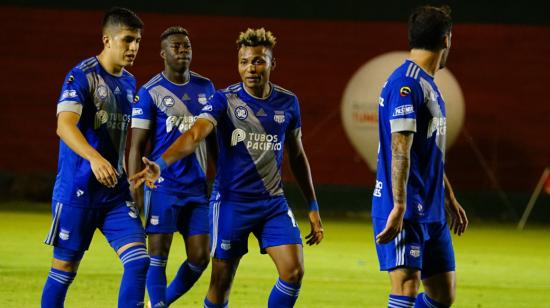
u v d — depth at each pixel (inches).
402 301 778.8
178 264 1520.7
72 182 860.6
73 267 884.6
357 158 2600.9
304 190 931.3
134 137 1064.8
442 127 789.9
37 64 2632.9
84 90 848.3
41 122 2637.8
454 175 2640.3
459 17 2915.8
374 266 1592.0
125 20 856.9
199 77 1098.1
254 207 885.2
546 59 2628.0
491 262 1728.6
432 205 790.5
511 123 2637.8
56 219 867.4
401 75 776.9
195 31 2625.5
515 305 1261.1
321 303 1205.1
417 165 783.7
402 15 2918.3
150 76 2605.8
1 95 2628.0
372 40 2625.5
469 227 2413.9
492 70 2630.4
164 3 2896.2
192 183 1044.5
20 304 1105.4
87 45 2640.3
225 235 891.4
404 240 778.2
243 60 872.9
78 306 1109.7
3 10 2623.0
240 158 883.4
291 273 868.0
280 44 2635.3
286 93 900.0
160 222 1039.6
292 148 919.0
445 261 815.1
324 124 2620.6
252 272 1448.1
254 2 2955.2
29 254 1565.0
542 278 1540.4
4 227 1972.2
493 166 2637.8
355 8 2940.5
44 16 2628.0
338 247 1855.3
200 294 1227.2
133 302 831.1
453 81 2468.0
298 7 2960.1
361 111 2513.5
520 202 2716.5
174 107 1062.4
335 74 2628.0
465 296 1321.4
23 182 2591.0
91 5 2864.2
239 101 879.7
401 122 759.7
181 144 836.6
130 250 848.3
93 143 864.9
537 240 2156.7
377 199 792.9
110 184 797.9
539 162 2632.9
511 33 2628.0
